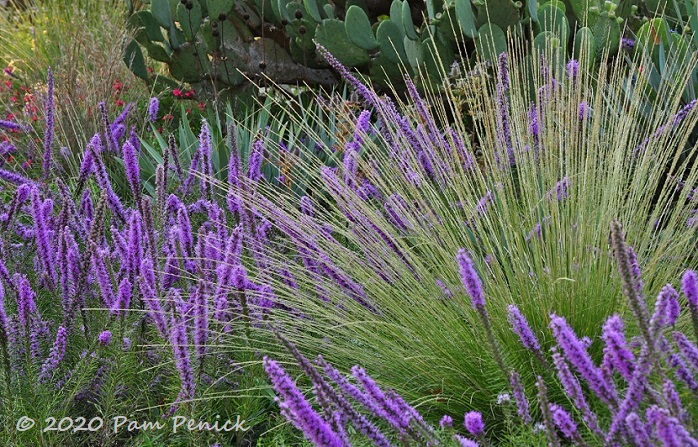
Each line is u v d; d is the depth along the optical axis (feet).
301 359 7.32
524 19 19.90
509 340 11.03
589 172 12.35
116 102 24.06
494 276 11.57
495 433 10.85
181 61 24.25
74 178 19.81
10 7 36.60
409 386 11.43
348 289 12.56
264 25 24.56
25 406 10.61
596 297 11.23
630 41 18.98
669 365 7.97
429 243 12.16
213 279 12.25
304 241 13.06
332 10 23.73
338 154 19.47
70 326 11.78
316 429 6.68
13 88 28.07
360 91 14.76
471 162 13.26
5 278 11.61
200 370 10.72
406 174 13.64
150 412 11.50
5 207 14.21
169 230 13.33
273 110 24.13
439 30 20.39
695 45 18.06
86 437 11.14
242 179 13.75
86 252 11.48
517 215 12.40
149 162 20.29
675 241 12.39
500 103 14.14
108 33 25.94
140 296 11.72
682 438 5.94
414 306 11.82
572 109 12.84
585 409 7.38
